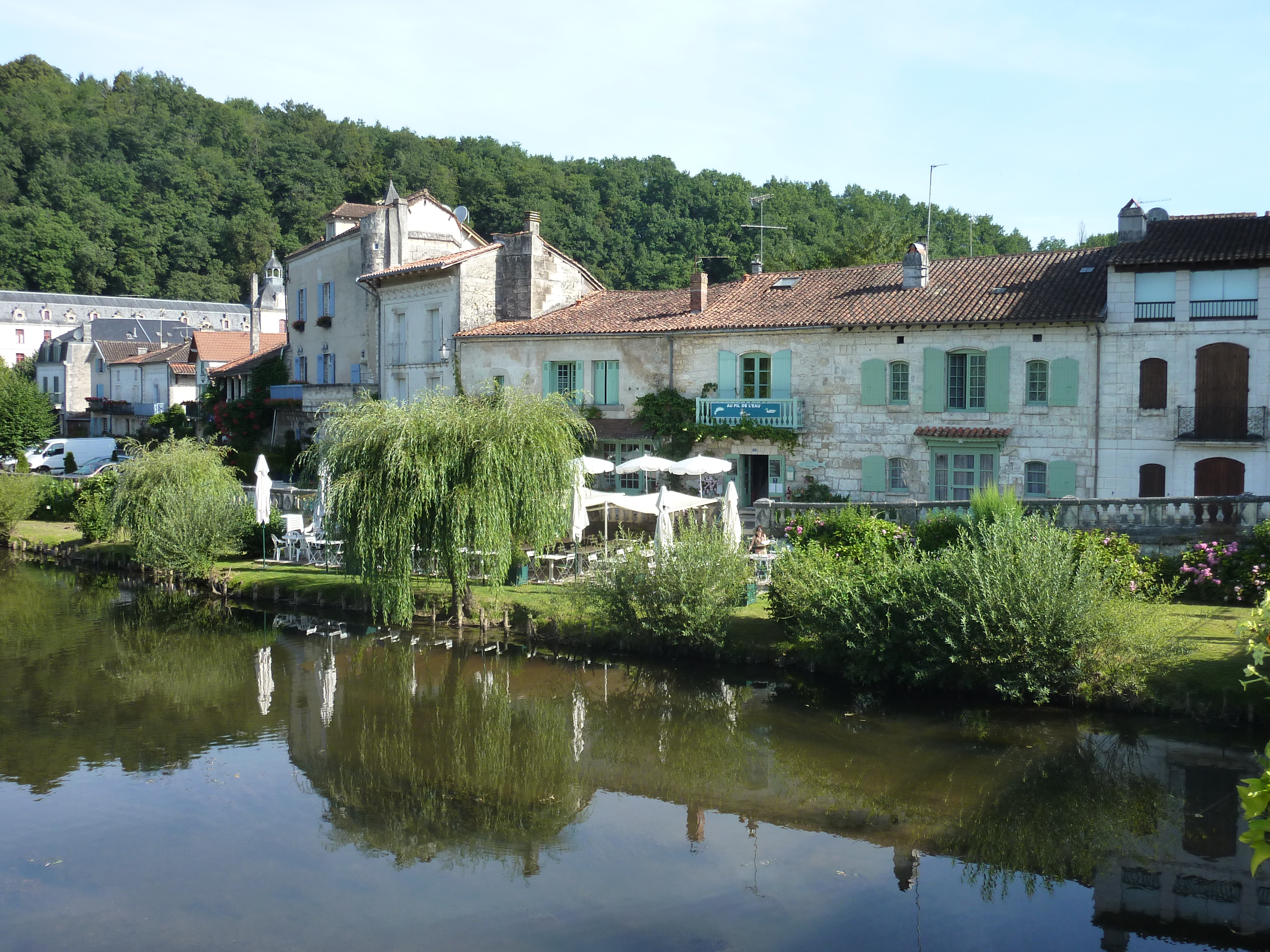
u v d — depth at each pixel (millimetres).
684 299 31906
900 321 26000
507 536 18156
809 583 15609
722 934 8648
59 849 10312
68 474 48219
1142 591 16312
